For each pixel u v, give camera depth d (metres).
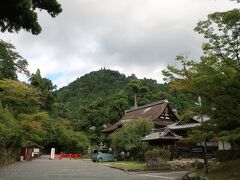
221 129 13.67
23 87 36.50
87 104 82.69
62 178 17.34
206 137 13.88
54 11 12.31
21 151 44.94
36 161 41.84
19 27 11.78
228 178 13.36
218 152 20.39
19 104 38.81
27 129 37.94
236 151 19.00
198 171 17.03
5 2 10.50
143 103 69.62
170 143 31.78
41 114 41.41
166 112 44.47
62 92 134.12
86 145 66.25
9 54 39.81
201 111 13.74
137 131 36.16
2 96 35.31
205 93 13.08
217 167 16.20
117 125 49.34
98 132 69.62
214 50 12.51
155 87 85.88
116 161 39.44
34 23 11.65
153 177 18.22
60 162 38.81
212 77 12.19
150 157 27.44
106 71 147.62
